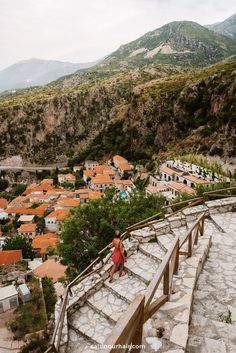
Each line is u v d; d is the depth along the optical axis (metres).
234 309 7.90
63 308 8.67
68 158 159.75
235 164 77.12
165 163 86.50
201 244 10.62
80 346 8.80
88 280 11.20
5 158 151.50
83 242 19.02
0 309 26.28
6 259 44.44
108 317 9.46
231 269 9.76
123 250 11.16
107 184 91.12
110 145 128.12
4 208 88.88
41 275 35.94
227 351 6.15
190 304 7.17
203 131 95.56
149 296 5.23
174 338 6.09
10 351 21.56
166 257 6.72
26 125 158.75
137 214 22.75
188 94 109.25
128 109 129.00
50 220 70.00
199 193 21.84
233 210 14.62
